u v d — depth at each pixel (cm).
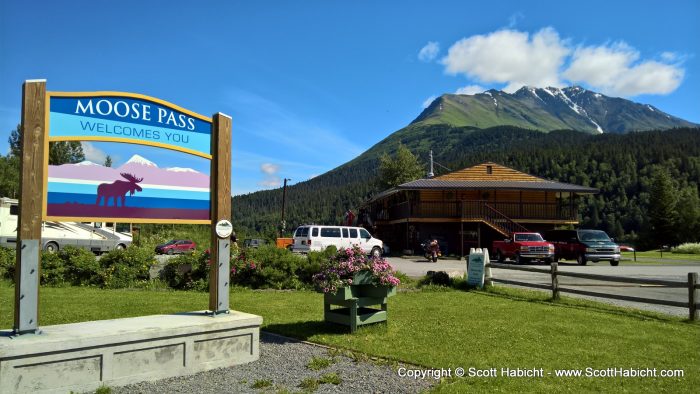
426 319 899
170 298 1152
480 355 646
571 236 2808
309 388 512
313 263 1404
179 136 638
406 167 6756
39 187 511
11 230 2684
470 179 3916
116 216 598
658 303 997
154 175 629
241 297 1198
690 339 764
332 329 801
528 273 1980
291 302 1109
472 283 1407
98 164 590
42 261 1408
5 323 812
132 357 516
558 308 1066
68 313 912
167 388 508
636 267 2505
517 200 3762
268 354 651
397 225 4319
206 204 663
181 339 550
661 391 521
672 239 7625
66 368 474
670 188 7825
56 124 551
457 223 3703
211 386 517
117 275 1399
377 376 556
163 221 629
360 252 807
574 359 635
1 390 438
